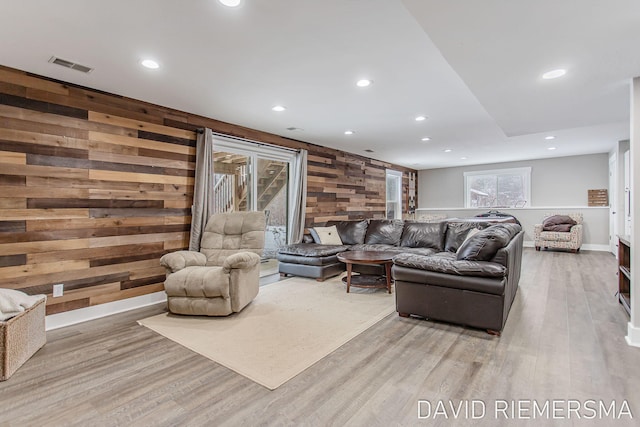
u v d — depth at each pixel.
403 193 8.98
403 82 2.97
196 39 2.20
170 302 3.03
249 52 2.39
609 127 4.79
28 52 2.37
